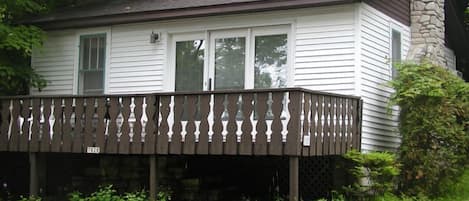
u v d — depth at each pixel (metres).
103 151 10.03
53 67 13.34
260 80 11.04
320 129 8.91
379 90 11.23
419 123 10.62
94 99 10.23
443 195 10.84
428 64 11.22
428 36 12.84
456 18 15.03
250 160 11.12
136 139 9.77
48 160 12.84
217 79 11.43
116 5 12.95
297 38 10.81
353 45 10.35
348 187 9.75
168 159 10.82
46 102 10.73
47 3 14.54
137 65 12.30
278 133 8.43
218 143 8.96
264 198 10.73
